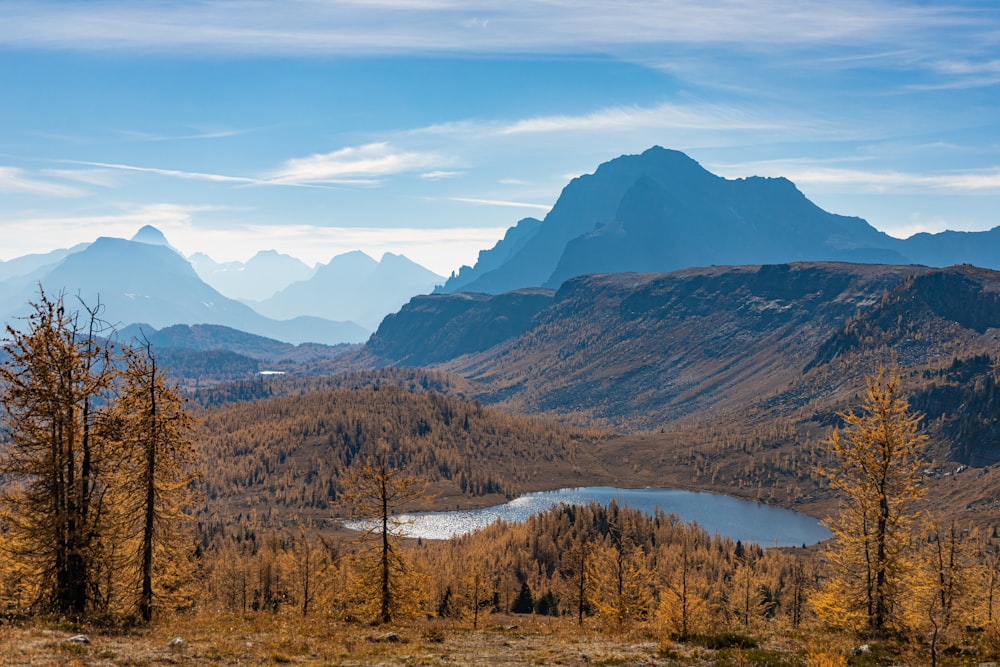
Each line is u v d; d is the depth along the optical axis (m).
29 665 22.58
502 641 32.91
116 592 35.72
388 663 26.58
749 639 32.44
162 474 36.47
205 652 26.58
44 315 33.31
